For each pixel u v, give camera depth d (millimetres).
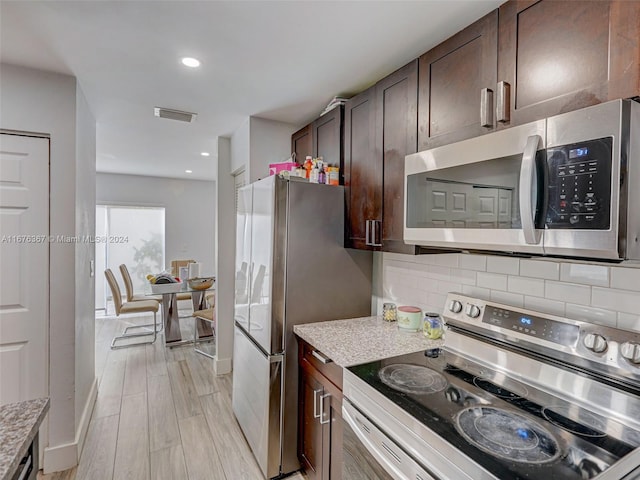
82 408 2295
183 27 1548
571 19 960
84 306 2398
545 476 786
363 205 1921
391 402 1130
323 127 2330
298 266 1993
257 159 2766
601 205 834
